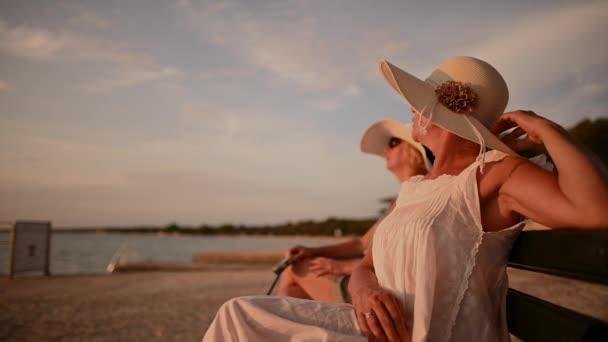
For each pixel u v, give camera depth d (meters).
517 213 1.30
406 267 1.30
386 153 2.86
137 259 31.72
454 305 1.24
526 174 1.20
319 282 2.35
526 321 1.20
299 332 1.26
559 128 1.17
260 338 1.27
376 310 1.26
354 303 1.41
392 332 1.24
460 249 1.26
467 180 1.30
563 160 1.07
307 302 1.36
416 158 2.74
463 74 1.48
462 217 1.28
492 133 1.44
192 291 7.23
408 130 2.66
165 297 6.66
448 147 1.48
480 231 1.27
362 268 1.60
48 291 7.62
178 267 12.79
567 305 3.73
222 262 14.25
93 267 23.17
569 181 1.05
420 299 1.22
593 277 0.80
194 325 4.61
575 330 0.89
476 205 1.27
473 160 1.45
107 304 6.09
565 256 0.90
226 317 1.29
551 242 0.98
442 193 1.34
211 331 1.30
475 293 1.26
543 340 1.07
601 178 1.02
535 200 1.14
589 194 1.01
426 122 1.50
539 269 1.07
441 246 1.26
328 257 2.56
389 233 1.39
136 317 5.09
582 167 1.04
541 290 4.66
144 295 6.94
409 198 1.44
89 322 4.84
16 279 10.02
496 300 1.35
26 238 10.71
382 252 1.40
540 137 1.19
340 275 2.31
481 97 1.44
